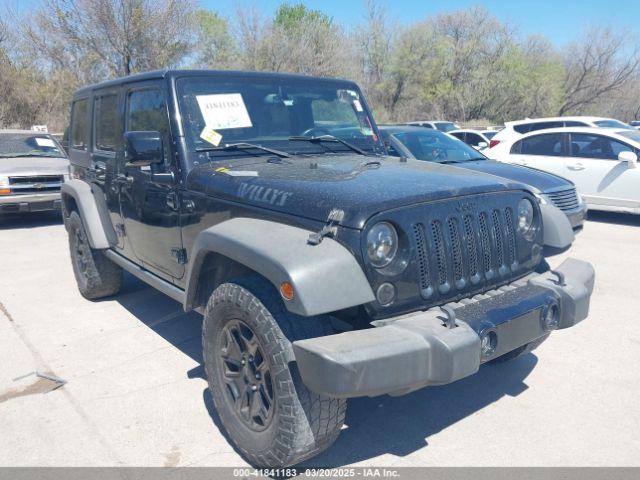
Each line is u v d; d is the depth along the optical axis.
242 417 3.01
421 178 3.16
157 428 3.41
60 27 24.94
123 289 6.08
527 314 2.92
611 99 44.81
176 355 4.42
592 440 3.25
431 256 2.82
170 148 3.73
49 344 4.66
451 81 42.91
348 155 4.15
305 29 33.88
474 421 3.47
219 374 3.11
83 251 5.47
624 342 4.61
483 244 3.06
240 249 2.75
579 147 9.96
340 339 2.48
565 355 4.37
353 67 37.75
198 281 3.30
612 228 9.19
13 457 3.15
